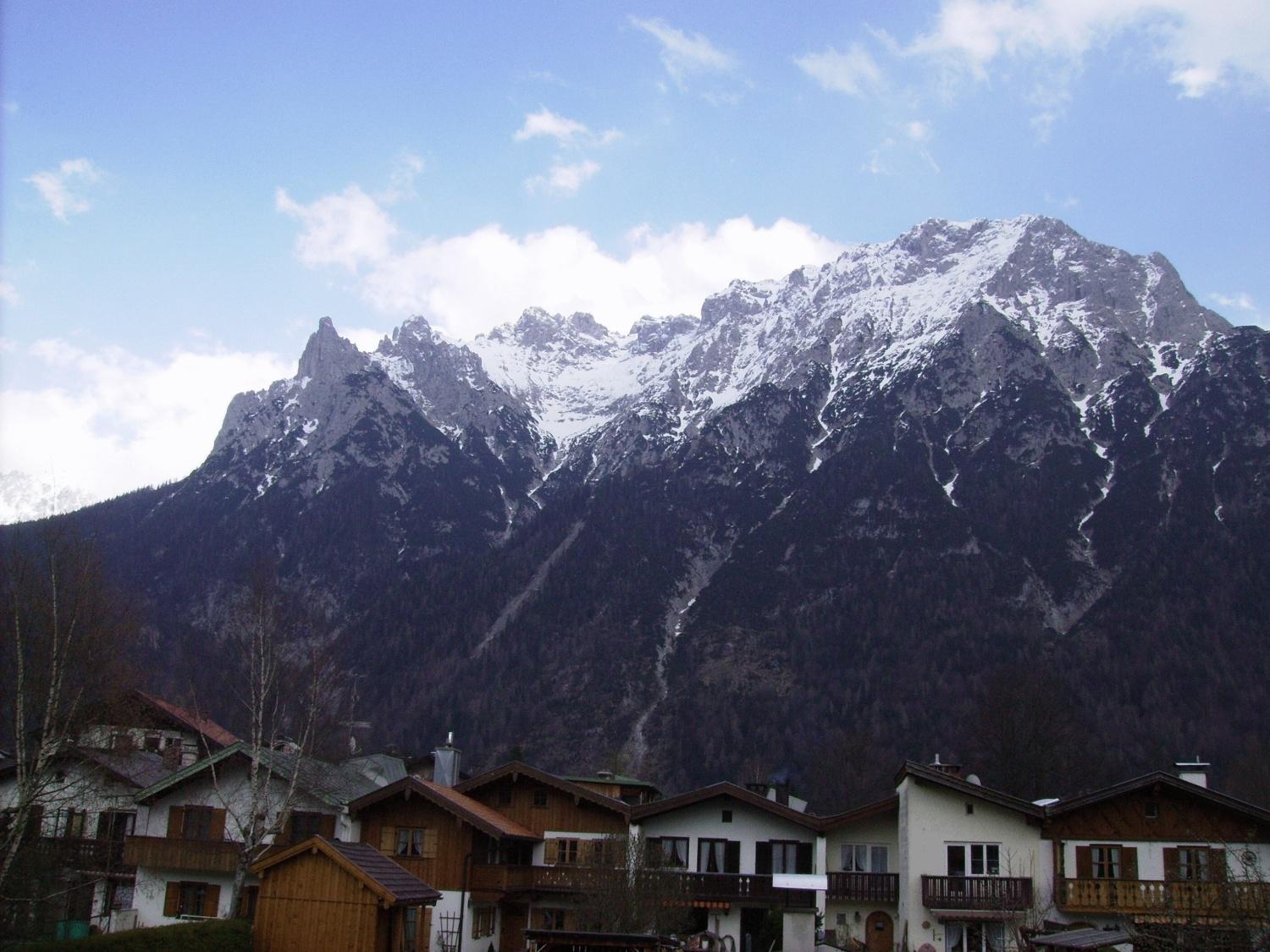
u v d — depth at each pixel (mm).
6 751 56875
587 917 55781
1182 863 57969
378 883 43375
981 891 58844
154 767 66500
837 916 63188
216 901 59281
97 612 58875
